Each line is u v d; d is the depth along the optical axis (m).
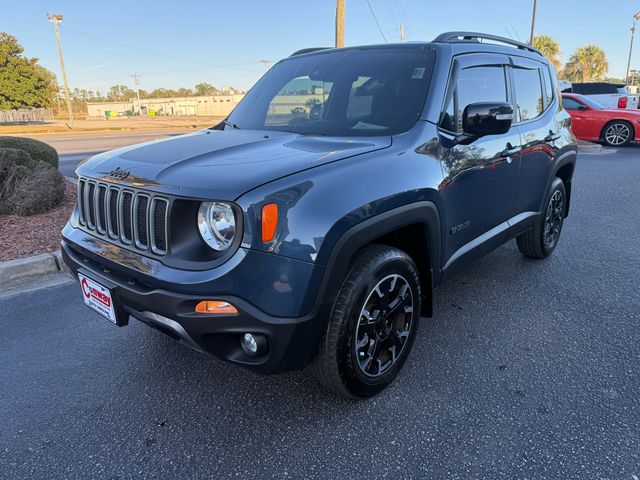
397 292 2.57
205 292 1.96
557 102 4.48
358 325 2.32
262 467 2.15
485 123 2.70
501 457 2.17
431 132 2.71
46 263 4.41
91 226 2.58
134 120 61.00
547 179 4.14
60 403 2.62
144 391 2.71
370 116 2.91
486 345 3.13
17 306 3.80
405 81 2.97
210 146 2.60
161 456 2.23
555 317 3.52
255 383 2.76
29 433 2.39
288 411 2.52
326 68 3.39
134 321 3.55
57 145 20.73
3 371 2.93
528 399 2.58
